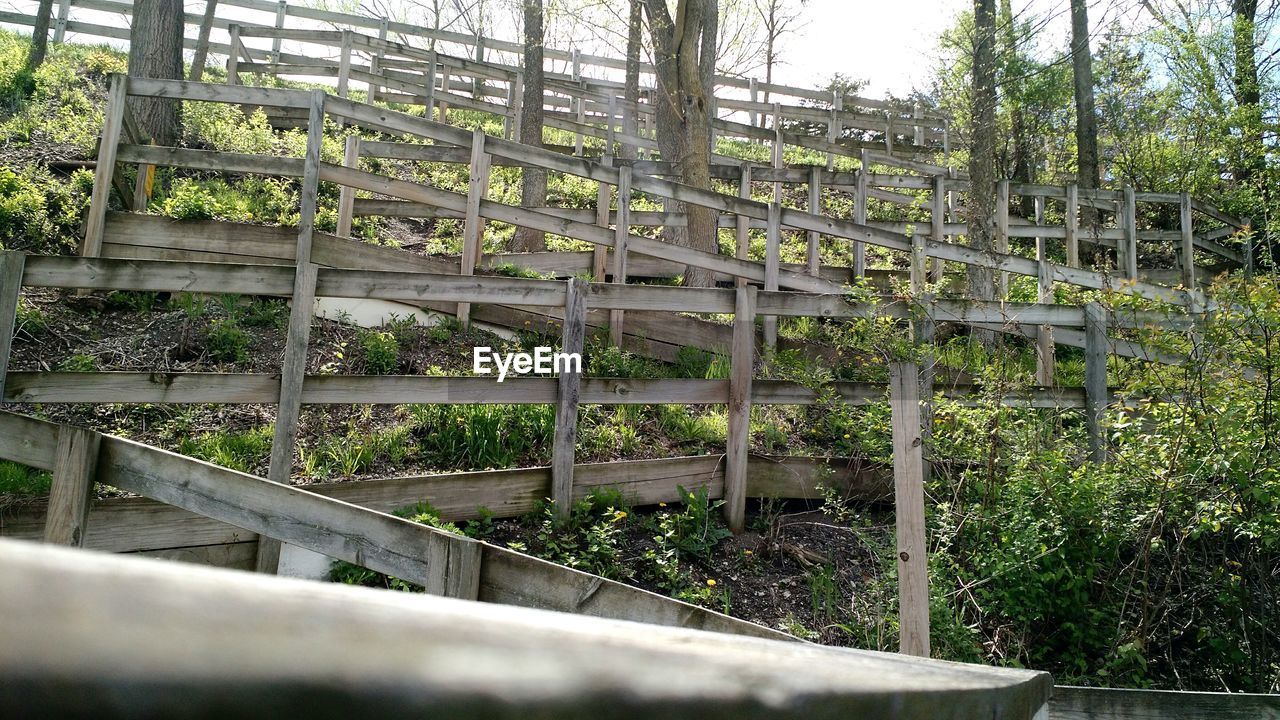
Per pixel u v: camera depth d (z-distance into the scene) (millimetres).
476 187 8477
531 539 5629
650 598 2547
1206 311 5566
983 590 5203
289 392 5328
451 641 227
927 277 11398
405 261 8609
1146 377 5457
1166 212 18000
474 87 17375
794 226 8977
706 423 7328
